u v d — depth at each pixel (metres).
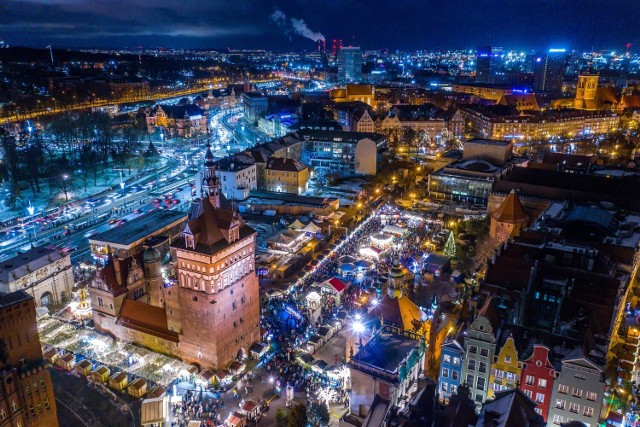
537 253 111.56
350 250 158.12
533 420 65.06
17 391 79.12
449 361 89.19
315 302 119.12
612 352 98.31
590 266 104.38
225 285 100.38
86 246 164.88
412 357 83.88
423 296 118.12
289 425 81.88
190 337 102.62
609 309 92.00
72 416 92.19
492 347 84.12
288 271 143.50
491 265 107.81
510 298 100.56
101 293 113.25
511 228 152.38
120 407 94.12
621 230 132.88
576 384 77.88
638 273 129.25
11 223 185.75
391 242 158.75
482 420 64.75
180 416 90.50
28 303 81.50
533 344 82.06
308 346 106.00
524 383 82.44
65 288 134.62
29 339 82.25
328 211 189.50
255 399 95.38
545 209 157.12
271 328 118.94
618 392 90.50
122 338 113.19
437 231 165.38
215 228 98.56
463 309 105.81
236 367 103.00
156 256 120.44
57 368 104.69
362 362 78.88
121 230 154.50
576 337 86.12
